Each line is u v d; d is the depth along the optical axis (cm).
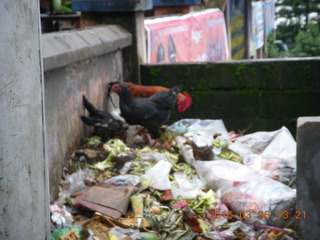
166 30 903
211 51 1206
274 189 465
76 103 602
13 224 261
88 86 643
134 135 649
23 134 263
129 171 550
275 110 755
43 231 291
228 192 485
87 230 432
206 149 577
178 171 563
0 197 251
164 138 657
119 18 772
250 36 1811
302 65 738
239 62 756
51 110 526
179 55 971
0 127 247
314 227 386
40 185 283
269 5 2319
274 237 430
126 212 472
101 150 597
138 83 789
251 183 482
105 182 515
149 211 471
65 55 535
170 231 439
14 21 251
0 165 249
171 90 640
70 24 1148
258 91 757
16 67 254
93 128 657
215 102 773
